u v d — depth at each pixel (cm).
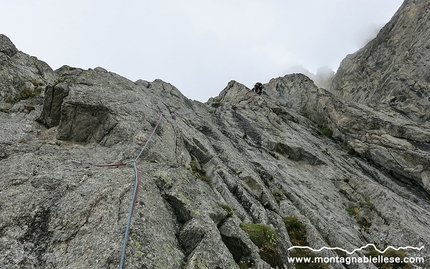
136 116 1491
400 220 1641
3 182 884
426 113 3791
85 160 1138
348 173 2494
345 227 1653
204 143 1836
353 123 3322
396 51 6950
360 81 7925
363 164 2839
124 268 648
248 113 3192
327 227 1491
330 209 1830
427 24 5709
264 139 2584
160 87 2933
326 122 3822
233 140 2428
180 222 908
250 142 2530
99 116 1364
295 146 2558
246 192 1458
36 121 1402
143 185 938
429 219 1889
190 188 1061
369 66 7838
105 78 1911
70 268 653
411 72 4881
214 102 4150
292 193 1758
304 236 1369
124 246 691
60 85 1434
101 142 1305
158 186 998
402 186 2541
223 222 1023
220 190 1390
